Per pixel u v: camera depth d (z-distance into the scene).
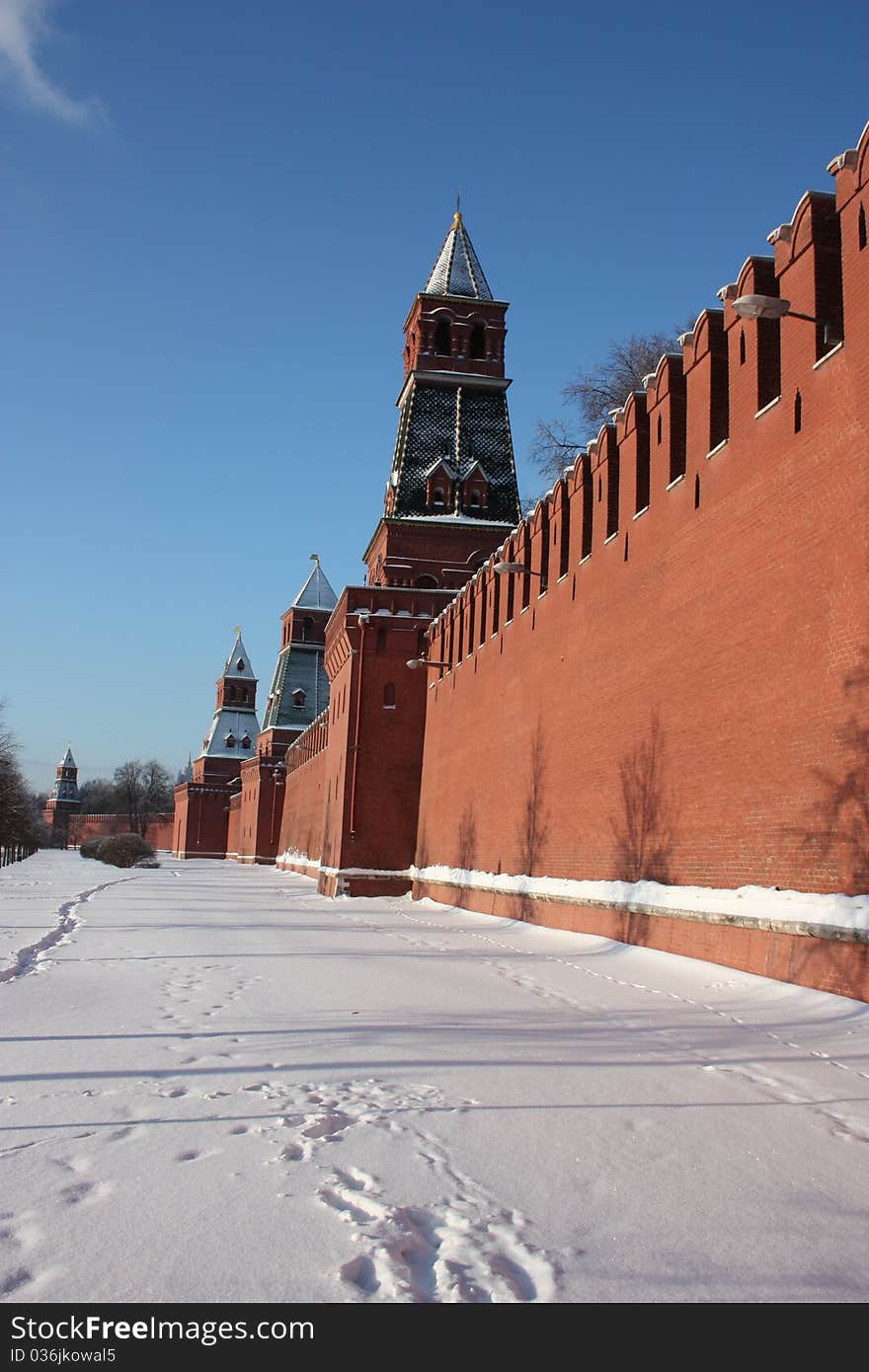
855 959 12.16
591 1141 6.79
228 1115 7.23
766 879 14.79
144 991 13.13
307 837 69.12
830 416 14.02
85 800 194.50
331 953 18.25
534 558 27.41
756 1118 7.37
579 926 21.77
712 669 16.94
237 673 121.81
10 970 14.68
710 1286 4.71
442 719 37.28
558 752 24.50
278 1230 5.17
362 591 40.91
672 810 18.14
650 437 20.33
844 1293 4.67
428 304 47.81
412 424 46.75
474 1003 12.45
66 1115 7.20
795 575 14.59
